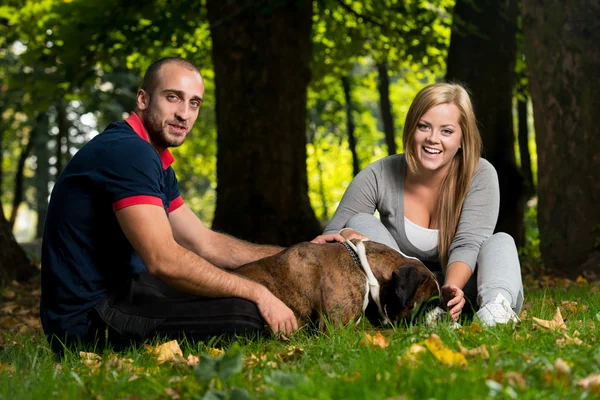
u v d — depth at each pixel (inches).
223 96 499.5
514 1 498.6
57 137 1035.3
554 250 379.9
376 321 179.5
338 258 178.1
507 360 119.0
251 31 491.2
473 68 494.6
